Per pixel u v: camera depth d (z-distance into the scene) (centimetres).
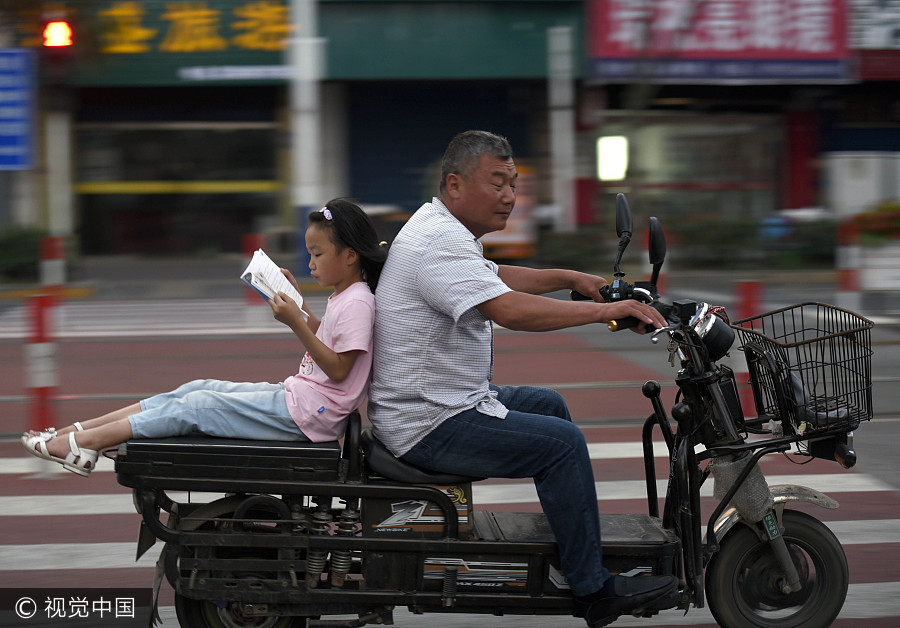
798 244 2369
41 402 817
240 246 2683
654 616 524
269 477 425
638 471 761
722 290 1912
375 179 2669
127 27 2280
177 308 1656
